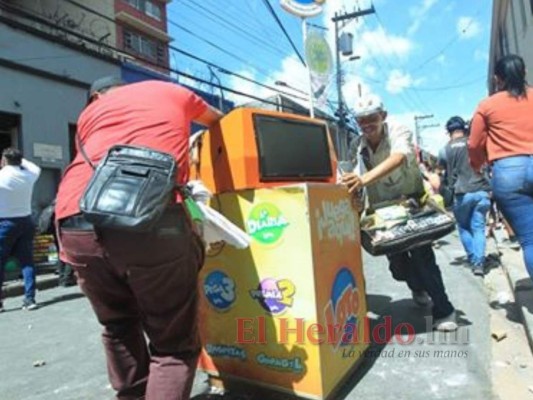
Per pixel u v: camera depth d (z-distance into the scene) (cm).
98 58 1300
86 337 460
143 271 217
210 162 299
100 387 337
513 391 288
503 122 361
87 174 229
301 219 270
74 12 2569
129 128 235
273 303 282
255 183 287
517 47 1727
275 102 1730
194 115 270
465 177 597
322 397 272
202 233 250
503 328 393
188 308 235
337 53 2239
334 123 2166
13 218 605
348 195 323
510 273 520
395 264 442
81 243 225
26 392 338
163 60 3631
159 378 232
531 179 351
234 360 300
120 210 204
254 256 286
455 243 894
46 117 1150
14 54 1074
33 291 619
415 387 299
